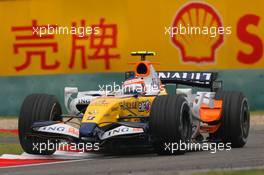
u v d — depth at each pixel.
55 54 63.94
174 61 62.31
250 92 62.03
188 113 35.78
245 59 61.88
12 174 29.09
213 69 62.00
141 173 27.86
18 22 64.56
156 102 34.66
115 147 37.44
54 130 33.97
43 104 35.97
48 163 33.28
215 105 40.88
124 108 35.56
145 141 36.94
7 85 64.81
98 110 34.34
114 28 63.03
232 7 61.69
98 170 29.47
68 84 63.78
